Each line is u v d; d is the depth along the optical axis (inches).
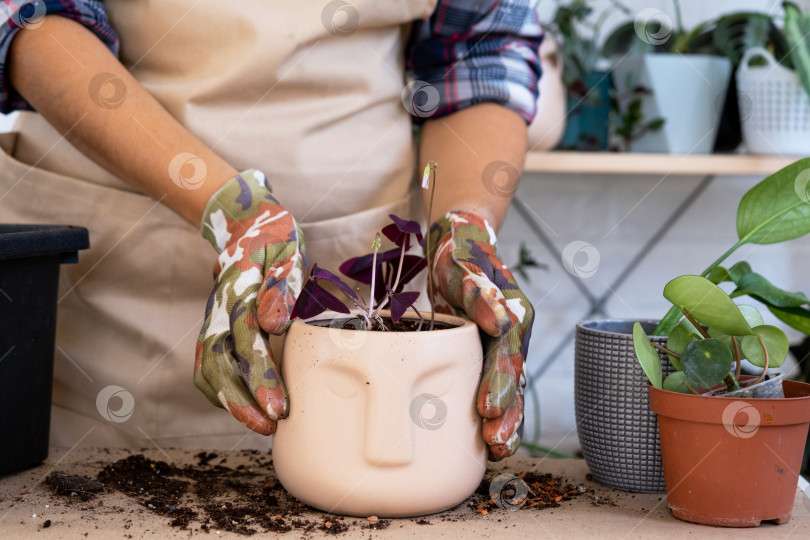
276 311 40.0
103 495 41.1
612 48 86.2
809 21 77.1
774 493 39.3
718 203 101.0
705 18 96.7
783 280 101.6
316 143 49.9
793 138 79.6
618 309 102.3
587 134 86.3
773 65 78.7
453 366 39.2
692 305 39.6
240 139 48.9
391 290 41.4
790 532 39.1
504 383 40.2
